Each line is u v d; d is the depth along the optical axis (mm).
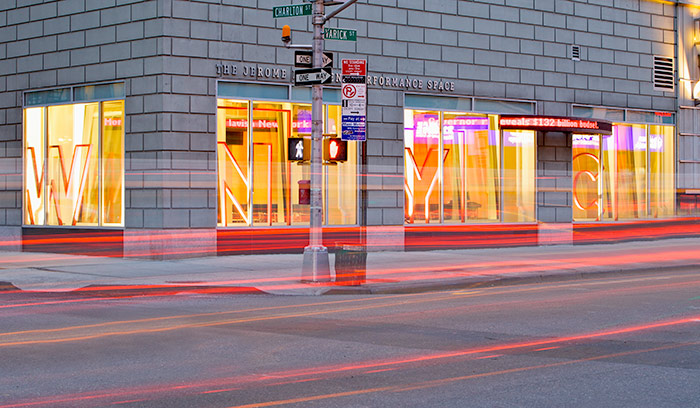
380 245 22484
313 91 15984
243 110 20688
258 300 13883
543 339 9680
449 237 23609
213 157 20156
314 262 15695
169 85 19562
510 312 12086
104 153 20656
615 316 11602
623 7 26844
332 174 21938
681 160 28281
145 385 7219
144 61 19844
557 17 25359
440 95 23359
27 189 21969
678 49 28172
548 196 25391
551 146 25406
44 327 10562
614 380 7402
